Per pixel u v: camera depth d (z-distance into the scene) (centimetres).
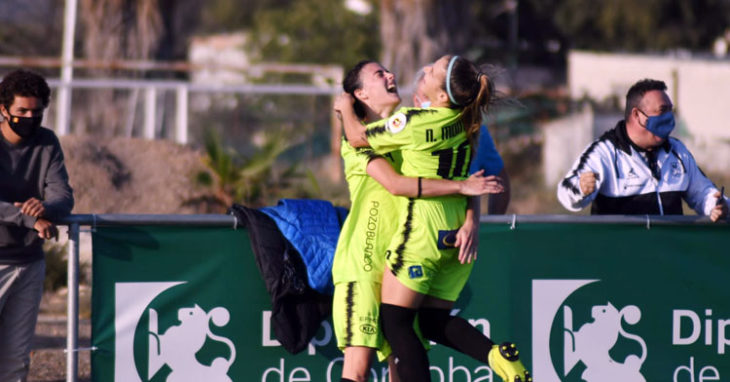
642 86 1903
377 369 1878
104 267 1759
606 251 1888
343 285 1681
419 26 5894
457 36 5972
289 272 1753
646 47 15638
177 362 1788
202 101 9275
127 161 4041
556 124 7444
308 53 11819
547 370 1881
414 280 1620
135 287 1770
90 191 3828
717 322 1908
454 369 1875
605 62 11006
